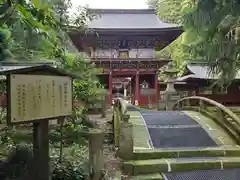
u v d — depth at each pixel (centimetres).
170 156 654
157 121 951
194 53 988
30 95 315
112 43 2306
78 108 621
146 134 801
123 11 2683
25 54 396
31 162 340
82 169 461
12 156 361
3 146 419
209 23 688
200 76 2088
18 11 220
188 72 2219
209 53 858
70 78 403
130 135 641
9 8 202
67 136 477
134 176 566
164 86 2378
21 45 361
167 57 2309
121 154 639
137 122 935
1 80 411
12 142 443
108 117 1371
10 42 317
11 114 289
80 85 604
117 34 2242
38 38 338
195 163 603
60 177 423
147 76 2417
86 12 709
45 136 344
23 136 450
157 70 2291
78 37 2005
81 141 482
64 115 384
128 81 3475
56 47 491
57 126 511
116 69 2270
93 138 463
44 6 231
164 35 2275
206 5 570
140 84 2381
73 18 634
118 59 2209
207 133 814
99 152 467
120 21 2556
